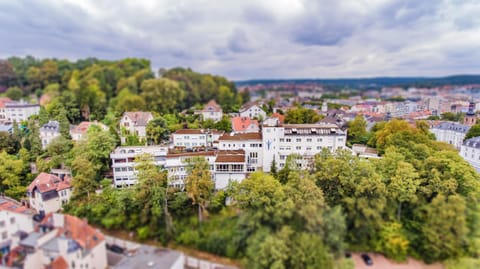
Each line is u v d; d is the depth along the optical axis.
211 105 135.38
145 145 87.12
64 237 43.78
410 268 48.19
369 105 156.88
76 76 160.88
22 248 46.22
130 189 62.34
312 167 68.44
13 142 83.25
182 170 70.38
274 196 52.50
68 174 72.75
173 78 165.88
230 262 49.72
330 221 46.81
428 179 58.12
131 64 184.25
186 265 50.22
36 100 144.75
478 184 55.81
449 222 46.66
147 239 55.62
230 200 61.97
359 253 51.84
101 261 47.44
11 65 165.00
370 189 52.88
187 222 57.34
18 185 70.00
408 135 77.25
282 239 44.19
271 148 78.38
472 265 42.84
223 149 79.62
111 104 129.62
